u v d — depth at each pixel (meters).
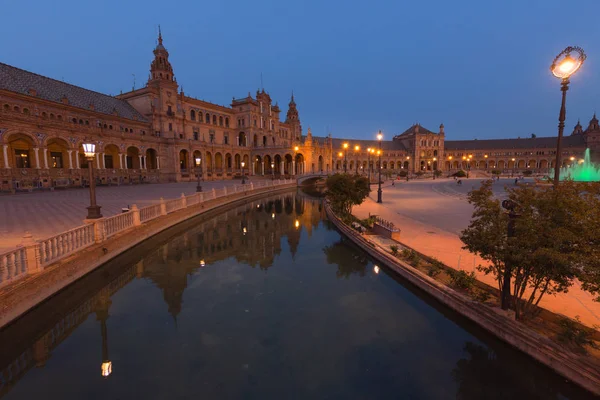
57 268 9.23
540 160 116.50
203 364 6.68
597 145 107.50
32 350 7.31
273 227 21.77
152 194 32.25
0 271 8.08
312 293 10.34
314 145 88.12
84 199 26.52
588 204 5.95
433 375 6.33
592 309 7.36
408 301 9.67
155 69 65.38
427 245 13.55
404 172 98.19
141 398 5.67
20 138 37.72
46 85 48.47
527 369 6.33
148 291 10.55
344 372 6.41
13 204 22.86
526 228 6.23
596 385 5.28
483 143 128.25
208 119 77.88
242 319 8.60
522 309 7.40
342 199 21.80
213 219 25.09
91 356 6.97
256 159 83.00
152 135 62.59
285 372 6.41
